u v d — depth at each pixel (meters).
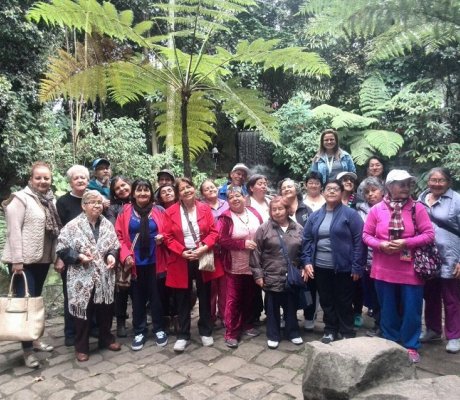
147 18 9.51
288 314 3.22
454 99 8.49
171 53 3.46
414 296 2.77
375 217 2.93
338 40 9.95
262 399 2.35
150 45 3.32
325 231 3.12
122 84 3.55
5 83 6.71
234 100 3.53
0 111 6.75
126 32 3.09
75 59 3.35
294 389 2.45
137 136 8.46
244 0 3.29
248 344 3.21
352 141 9.19
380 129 9.27
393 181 2.79
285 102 12.23
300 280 3.09
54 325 3.78
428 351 2.98
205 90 3.75
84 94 3.48
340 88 11.46
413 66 9.38
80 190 3.30
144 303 3.28
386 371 1.86
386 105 8.98
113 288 3.14
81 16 2.81
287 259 3.12
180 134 4.06
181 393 2.46
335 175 4.20
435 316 3.14
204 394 2.44
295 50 3.10
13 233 2.97
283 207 3.21
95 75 3.43
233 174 4.18
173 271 3.16
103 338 3.20
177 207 3.22
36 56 7.82
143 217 3.32
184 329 3.16
